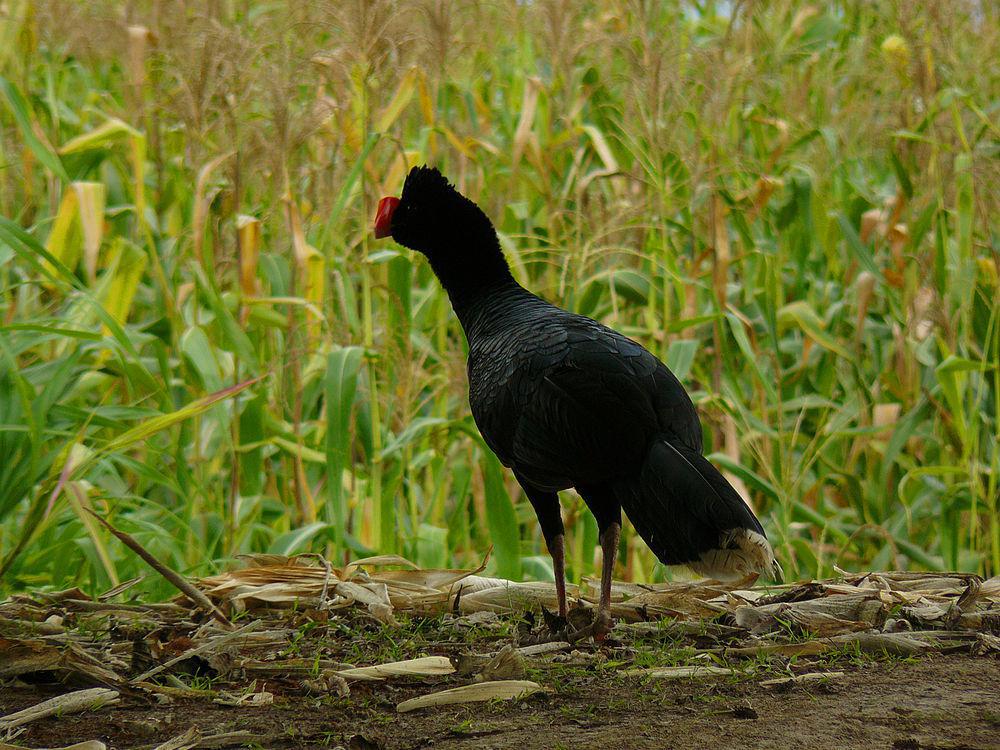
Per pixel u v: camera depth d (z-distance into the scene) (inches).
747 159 491.2
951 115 463.5
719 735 203.5
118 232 491.5
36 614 299.6
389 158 435.8
